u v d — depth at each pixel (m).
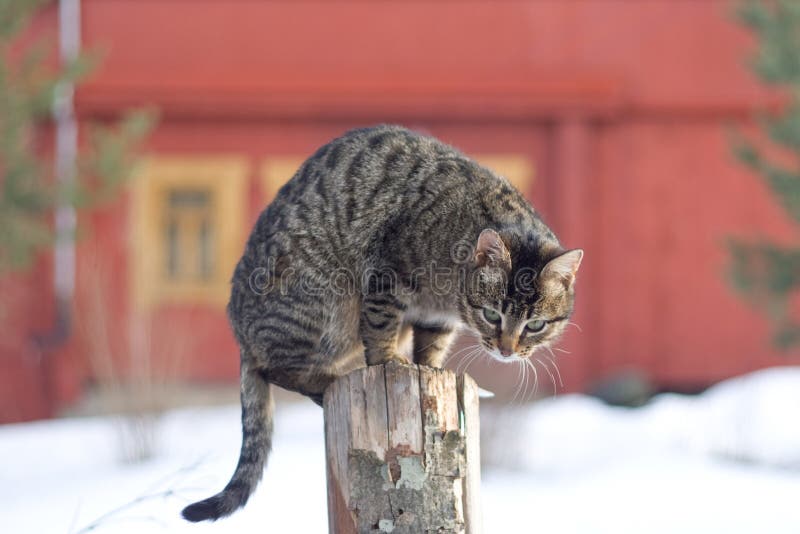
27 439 10.49
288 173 14.10
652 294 14.36
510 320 4.94
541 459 9.45
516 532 6.84
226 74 13.98
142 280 13.66
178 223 14.27
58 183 12.09
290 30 14.46
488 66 14.48
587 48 14.50
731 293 14.28
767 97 14.41
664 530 6.96
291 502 6.77
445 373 3.72
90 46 14.28
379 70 14.45
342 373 5.02
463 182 4.92
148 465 8.50
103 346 10.47
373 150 4.93
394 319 4.81
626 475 8.78
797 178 12.29
